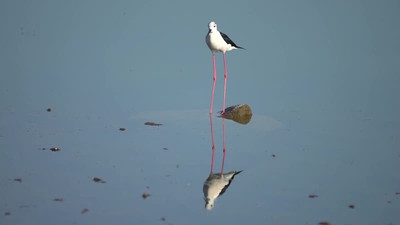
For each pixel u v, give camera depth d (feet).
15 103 48.16
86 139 40.70
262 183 34.30
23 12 76.79
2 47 64.08
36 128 42.42
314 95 53.88
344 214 30.19
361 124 46.06
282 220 29.37
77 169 35.04
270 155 39.14
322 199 32.09
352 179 35.04
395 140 42.29
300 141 42.06
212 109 49.42
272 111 49.29
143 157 37.76
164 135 42.50
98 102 49.98
